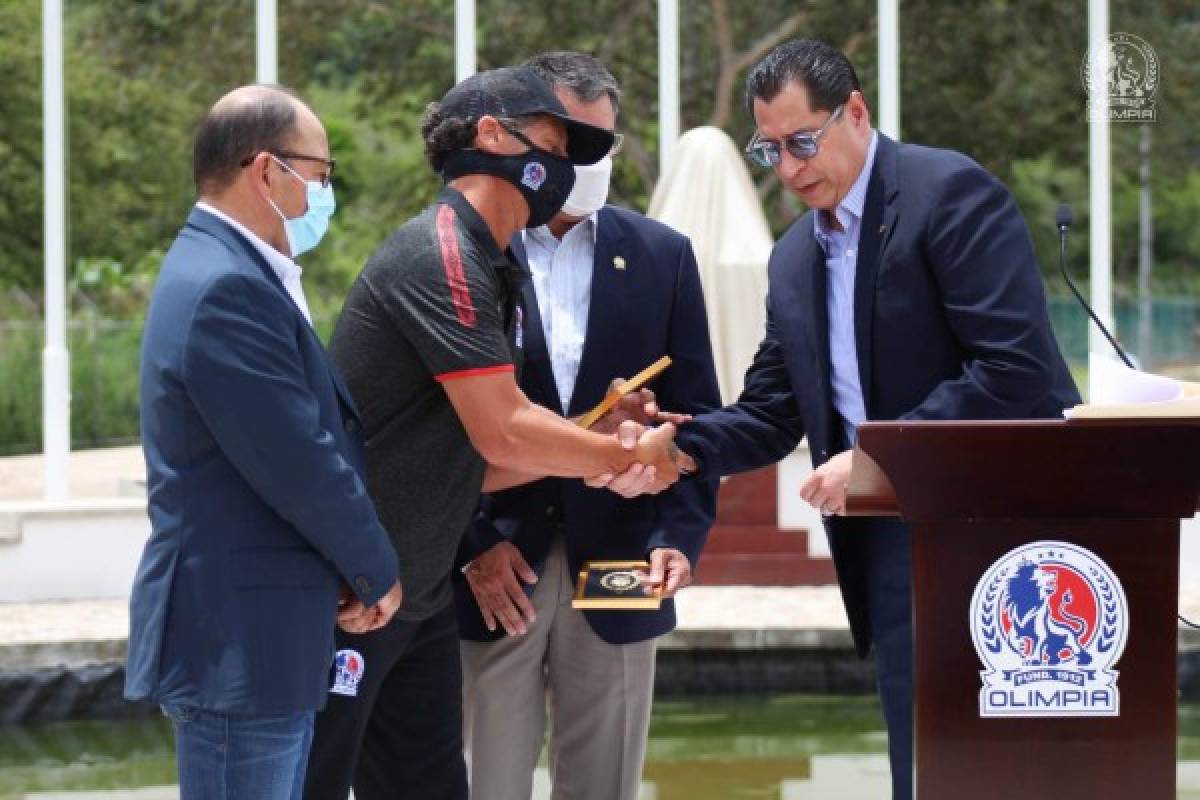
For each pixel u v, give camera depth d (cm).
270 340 358
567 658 467
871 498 384
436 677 435
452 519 412
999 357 416
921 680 354
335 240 2641
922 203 429
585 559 459
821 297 449
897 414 434
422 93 2450
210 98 2339
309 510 359
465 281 392
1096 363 386
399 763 438
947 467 348
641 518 462
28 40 2391
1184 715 806
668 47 1041
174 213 2545
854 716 809
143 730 802
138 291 2481
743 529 970
